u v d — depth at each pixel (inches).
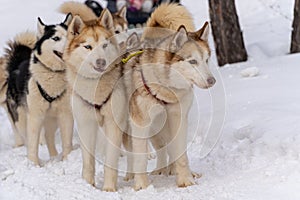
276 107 329.7
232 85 399.2
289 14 681.0
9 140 380.5
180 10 268.4
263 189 238.7
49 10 743.1
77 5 318.3
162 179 275.1
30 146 300.0
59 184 255.4
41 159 325.1
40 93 294.0
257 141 287.6
